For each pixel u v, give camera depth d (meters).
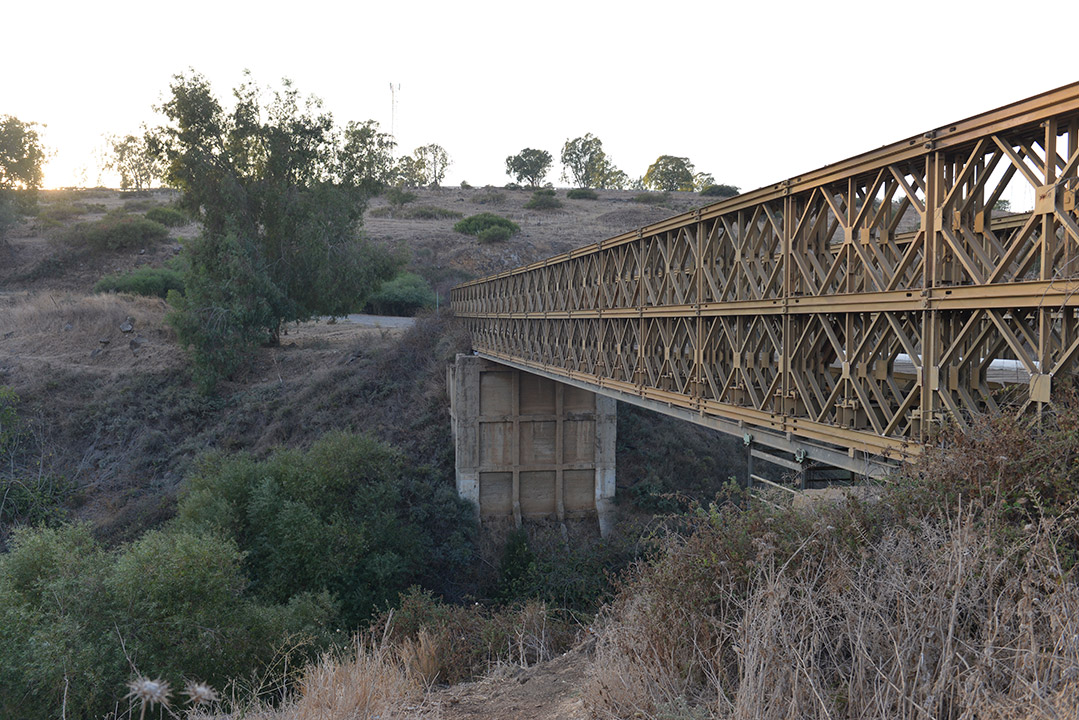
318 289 31.11
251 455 25.95
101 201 77.50
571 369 14.74
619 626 5.34
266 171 30.95
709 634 4.52
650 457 25.64
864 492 5.33
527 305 18.08
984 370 5.25
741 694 3.68
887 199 5.80
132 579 11.80
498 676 7.02
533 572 20.27
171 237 56.19
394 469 22.48
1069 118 4.26
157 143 29.42
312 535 17.86
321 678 5.40
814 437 6.81
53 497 24.77
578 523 23.83
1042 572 3.45
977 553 3.60
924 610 3.64
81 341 33.88
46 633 10.66
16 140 54.78
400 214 72.12
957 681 3.24
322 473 20.23
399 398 27.41
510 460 23.66
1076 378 4.41
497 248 58.03
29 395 28.97
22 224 59.75
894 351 5.82
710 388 9.07
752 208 7.91
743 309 7.92
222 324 28.91
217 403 29.23
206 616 12.06
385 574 18.62
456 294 30.94
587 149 120.25
